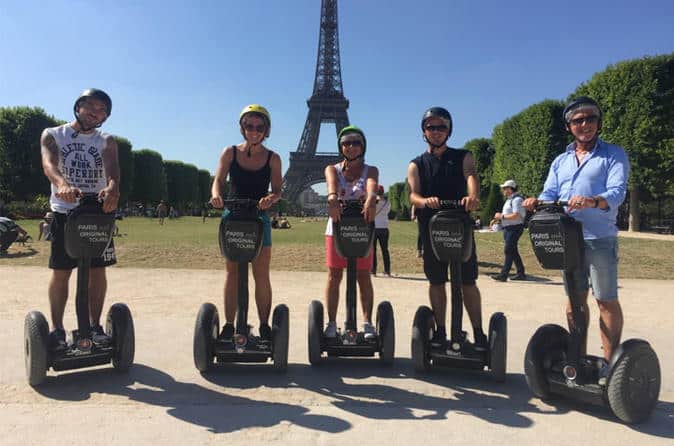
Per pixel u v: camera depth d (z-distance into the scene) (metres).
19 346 5.16
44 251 14.48
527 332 6.23
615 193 3.71
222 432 3.32
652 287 10.06
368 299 5.12
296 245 15.98
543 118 31.34
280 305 4.66
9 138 42.47
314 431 3.36
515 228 10.66
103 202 4.05
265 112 4.57
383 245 11.40
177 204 74.69
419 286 9.91
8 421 3.41
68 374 4.44
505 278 10.86
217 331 4.82
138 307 7.37
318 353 4.70
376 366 4.88
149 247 14.62
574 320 3.78
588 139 4.04
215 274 10.96
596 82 28.59
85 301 4.13
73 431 3.28
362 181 4.82
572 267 3.66
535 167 31.91
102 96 4.42
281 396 4.01
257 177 4.69
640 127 26.34
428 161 4.66
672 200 39.75
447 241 4.15
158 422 3.45
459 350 4.36
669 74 26.14
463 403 3.93
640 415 3.53
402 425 3.48
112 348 4.34
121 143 52.56
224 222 4.16
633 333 6.20
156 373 4.50
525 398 4.06
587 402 3.74
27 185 43.50
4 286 9.00
